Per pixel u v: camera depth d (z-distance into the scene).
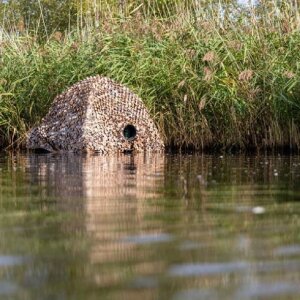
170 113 51.69
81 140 48.34
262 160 39.06
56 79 53.94
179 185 25.66
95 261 13.09
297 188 24.30
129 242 14.66
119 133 48.69
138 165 36.53
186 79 51.16
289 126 48.56
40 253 13.80
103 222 17.12
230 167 34.31
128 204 20.30
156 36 53.66
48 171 32.91
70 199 21.64
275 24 52.72
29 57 55.84
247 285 11.50
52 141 49.88
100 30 56.44
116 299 10.77
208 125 50.59
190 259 13.17
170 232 15.67
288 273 12.20
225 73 50.47
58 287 11.44
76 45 54.62
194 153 46.84
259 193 22.86
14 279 11.97
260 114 49.59
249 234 15.37
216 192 23.23
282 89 48.81
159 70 52.44
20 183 26.98
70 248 14.20
